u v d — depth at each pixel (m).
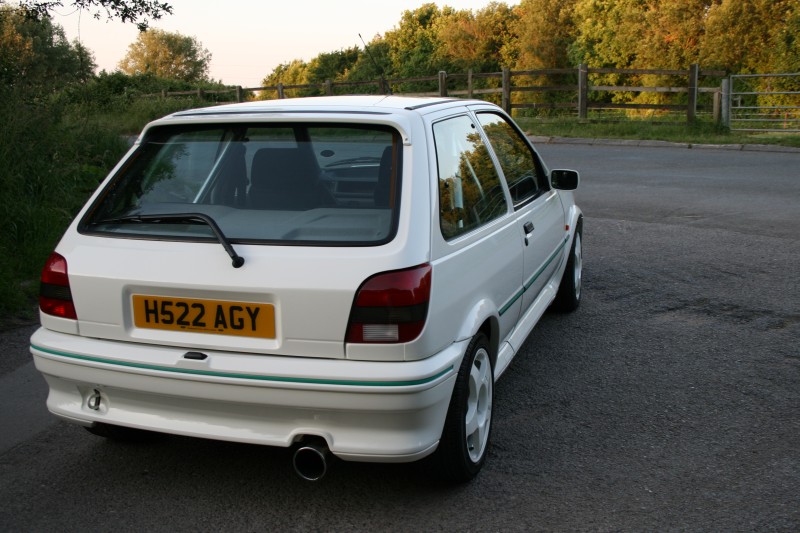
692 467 3.54
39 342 3.29
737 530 3.02
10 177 7.49
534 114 32.12
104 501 3.32
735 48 37.22
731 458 3.63
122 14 8.83
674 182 12.68
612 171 14.25
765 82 31.30
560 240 5.44
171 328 3.08
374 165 3.18
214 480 3.50
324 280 2.88
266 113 3.40
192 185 3.38
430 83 33.44
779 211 9.85
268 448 3.82
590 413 4.17
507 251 3.93
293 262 2.94
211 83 31.25
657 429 3.96
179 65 84.94
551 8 52.88
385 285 2.85
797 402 4.27
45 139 8.62
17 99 8.59
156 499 3.33
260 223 3.12
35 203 7.69
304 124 3.33
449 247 3.18
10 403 4.38
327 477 3.50
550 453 3.71
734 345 5.19
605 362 4.93
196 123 3.49
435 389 2.94
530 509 3.20
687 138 18.88
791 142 17.50
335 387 2.85
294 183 3.24
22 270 6.70
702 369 4.78
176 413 3.13
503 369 3.92
